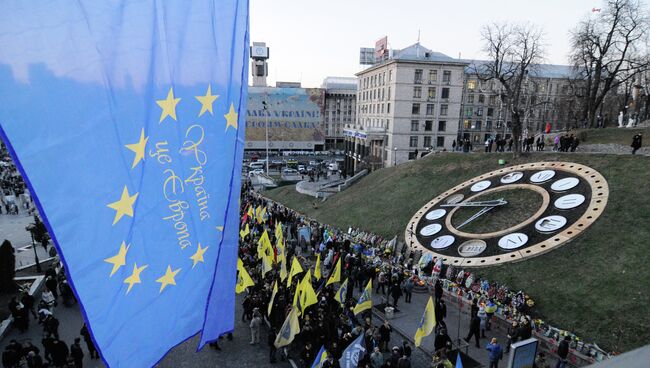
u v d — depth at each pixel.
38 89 5.33
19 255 32.41
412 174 44.00
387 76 73.69
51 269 23.53
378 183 47.16
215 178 7.63
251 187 68.50
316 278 22.78
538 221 27.20
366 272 24.83
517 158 36.53
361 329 17.25
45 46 5.34
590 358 17.20
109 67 6.00
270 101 122.75
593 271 21.83
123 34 6.12
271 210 42.22
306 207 51.00
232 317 8.46
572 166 31.06
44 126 5.43
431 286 25.55
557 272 22.81
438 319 20.11
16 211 47.00
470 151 48.09
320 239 33.53
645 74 63.19
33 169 5.39
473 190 34.97
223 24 7.36
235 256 8.34
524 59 49.53
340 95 134.88
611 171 28.38
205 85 7.24
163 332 7.22
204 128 7.34
